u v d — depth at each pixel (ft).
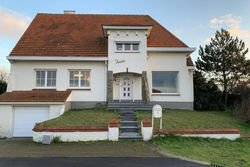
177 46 46.44
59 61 43.45
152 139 22.71
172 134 23.09
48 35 48.21
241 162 15.62
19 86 41.98
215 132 23.31
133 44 44.39
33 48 43.91
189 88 45.52
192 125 26.96
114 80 45.27
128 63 43.11
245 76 66.64
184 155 17.30
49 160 15.85
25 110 34.12
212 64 71.05
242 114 35.65
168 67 45.78
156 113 24.14
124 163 15.15
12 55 41.37
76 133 22.68
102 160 15.87
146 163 15.16
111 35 43.50
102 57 43.01
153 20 56.90
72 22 53.93
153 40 48.26
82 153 17.90
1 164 14.85
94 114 32.55
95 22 54.54
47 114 34.37
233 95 65.00
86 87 43.96
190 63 48.85
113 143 21.67
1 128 32.68
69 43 46.29
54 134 22.56
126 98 45.16
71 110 38.65
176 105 45.21
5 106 33.24
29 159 16.14
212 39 72.84
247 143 21.80
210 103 50.67
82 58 42.63
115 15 58.08
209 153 18.03
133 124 27.53
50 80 43.73
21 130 33.47
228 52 68.74
